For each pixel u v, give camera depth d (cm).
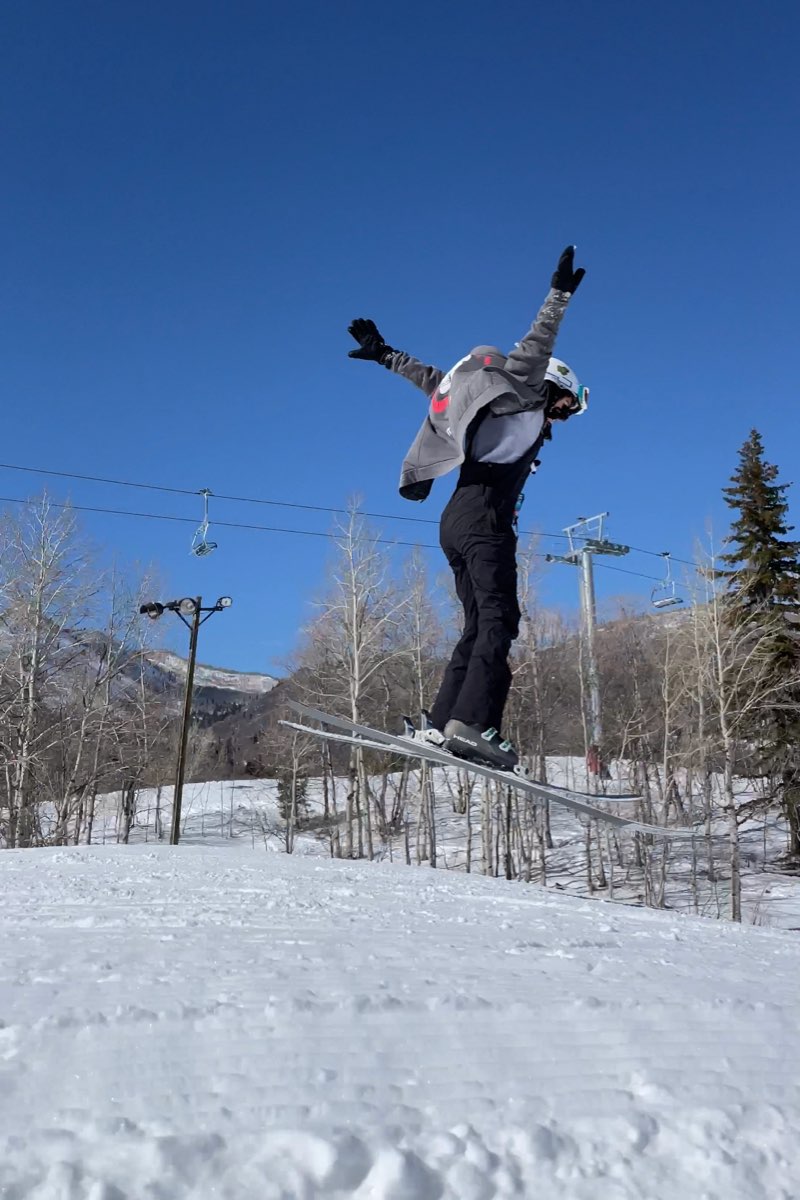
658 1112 232
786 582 2603
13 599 2825
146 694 3391
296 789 3866
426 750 388
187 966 363
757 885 2698
